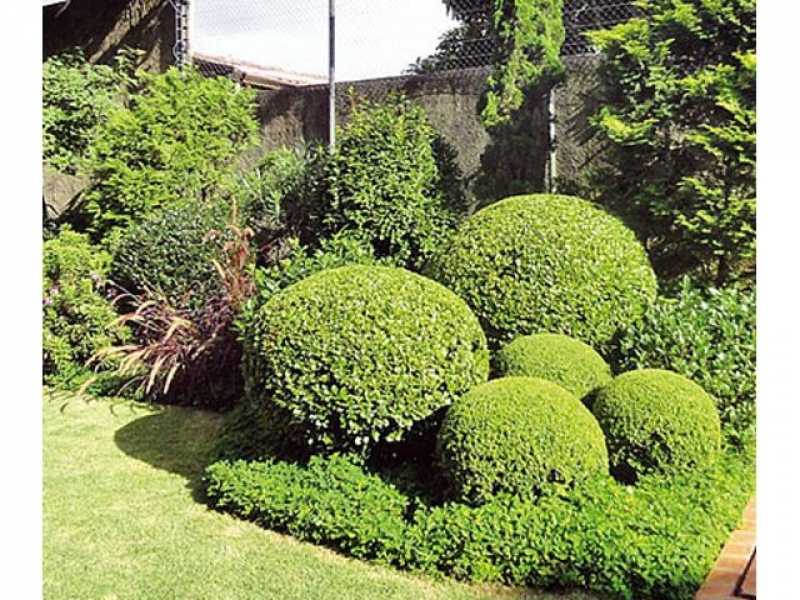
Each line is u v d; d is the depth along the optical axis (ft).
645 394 13.33
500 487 12.12
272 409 13.62
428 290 13.87
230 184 25.40
